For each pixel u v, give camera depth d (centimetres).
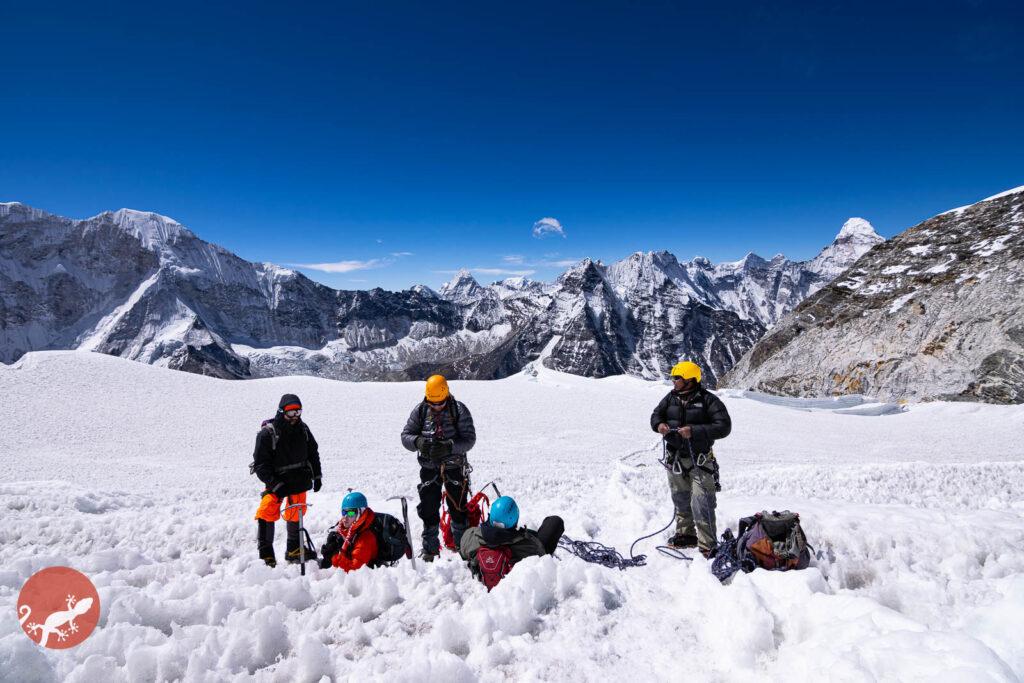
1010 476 1236
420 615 398
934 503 912
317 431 2228
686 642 361
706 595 398
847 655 287
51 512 842
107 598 389
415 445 563
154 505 1062
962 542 486
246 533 714
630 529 651
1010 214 6519
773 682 296
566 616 388
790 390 6669
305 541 593
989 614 356
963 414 3719
